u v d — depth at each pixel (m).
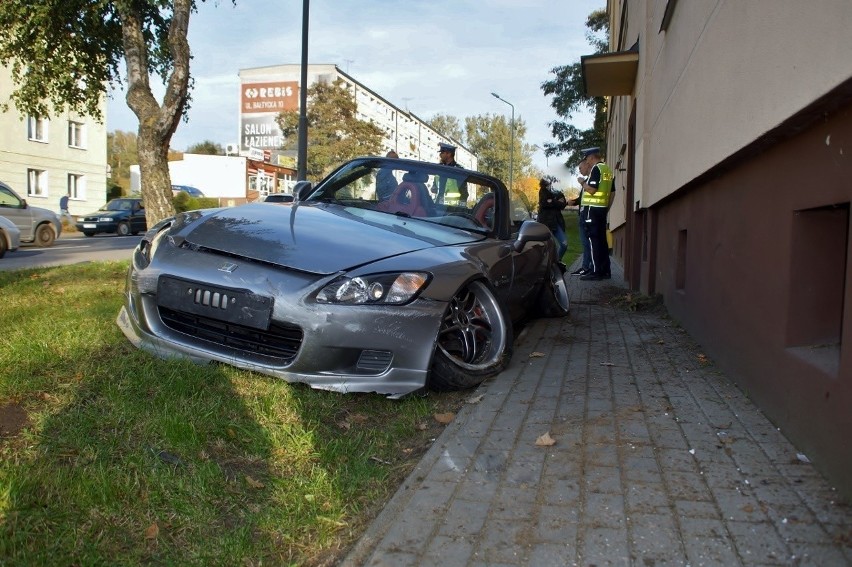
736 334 4.21
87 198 39.38
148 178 9.43
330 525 2.53
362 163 5.92
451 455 3.15
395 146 103.62
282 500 2.68
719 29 4.45
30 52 10.90
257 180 58.50
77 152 38.44
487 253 4.85
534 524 2.49
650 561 2.23
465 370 4.20
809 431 2.96
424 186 5.56
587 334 6.16
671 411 3.73
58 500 2.43
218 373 3.84
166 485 2.64
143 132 9.36
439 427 3.66
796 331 3.26
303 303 3.68
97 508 2.43
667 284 7.27
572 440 3.33
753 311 3.84
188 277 3.94
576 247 22.06
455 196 5.52
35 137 35.81
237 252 4.00
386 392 3.76
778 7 3.15
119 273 8.79
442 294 4.01
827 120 2.77
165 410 3.23
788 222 3.27
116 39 11.08
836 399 2.67
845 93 2.46
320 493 2.75
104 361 3.96
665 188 6.86
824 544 2.30
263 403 3.54
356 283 3.76
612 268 15.05
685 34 5.87
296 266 3.83
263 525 2.49
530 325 6.67
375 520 2.55
